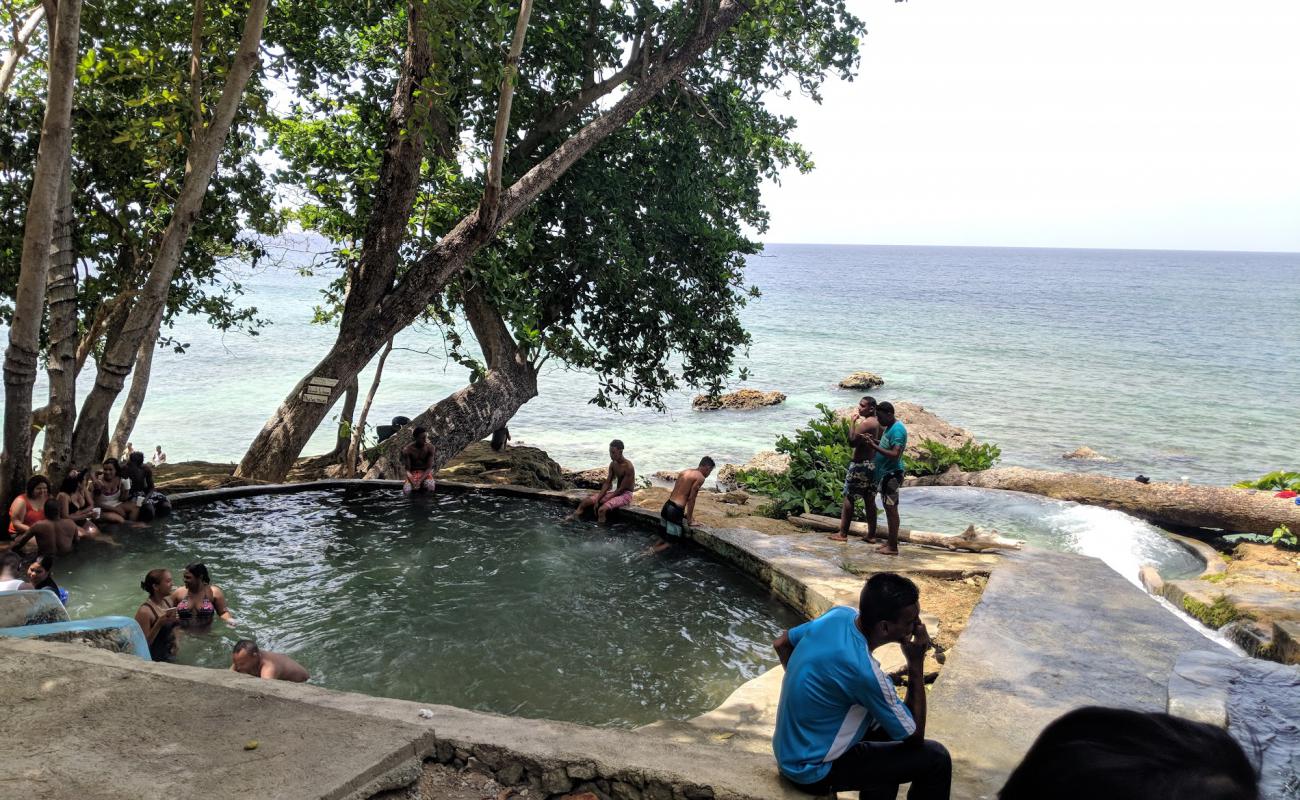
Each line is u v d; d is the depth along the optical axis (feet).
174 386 134.21
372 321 55.21
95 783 12.44
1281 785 11.59
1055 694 22.52
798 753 14.89
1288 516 44.50
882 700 14.40
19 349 39.32
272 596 33.53
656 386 76.23
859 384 149.89
